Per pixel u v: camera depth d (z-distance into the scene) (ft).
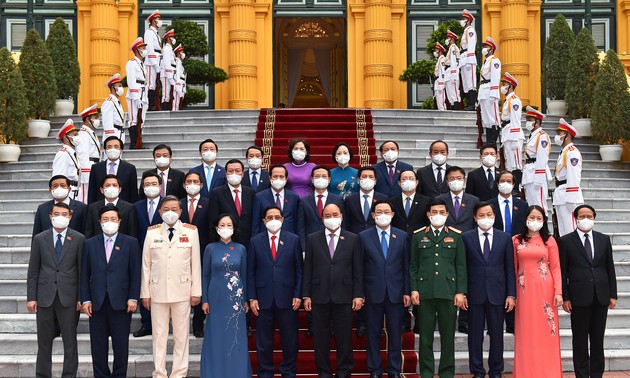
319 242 30.04
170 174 34.94
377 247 30.19
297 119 57.62
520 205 33.63
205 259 29.66
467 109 60.90
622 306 36.37
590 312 30.01
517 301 29.63
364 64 80.64
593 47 61.05
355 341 32.37
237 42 78.89
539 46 80.94
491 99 51.06
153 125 57.21
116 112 49.37
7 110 54.80
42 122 58.39
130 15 80.89
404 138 54.34
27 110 56.08
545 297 29.22
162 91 64.80
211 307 29.14
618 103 55.31
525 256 29.50
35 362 31.83
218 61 80.79
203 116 58.95
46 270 29.40
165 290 29.27
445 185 34.76
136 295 29.86
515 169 45.98
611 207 47.75
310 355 31.78
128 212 32.42
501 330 29.91
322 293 29.60
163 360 29.35
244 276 29.76
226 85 80.23
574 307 29.94
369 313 30.01
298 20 99.09
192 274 29.78
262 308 30.04
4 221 44.62
